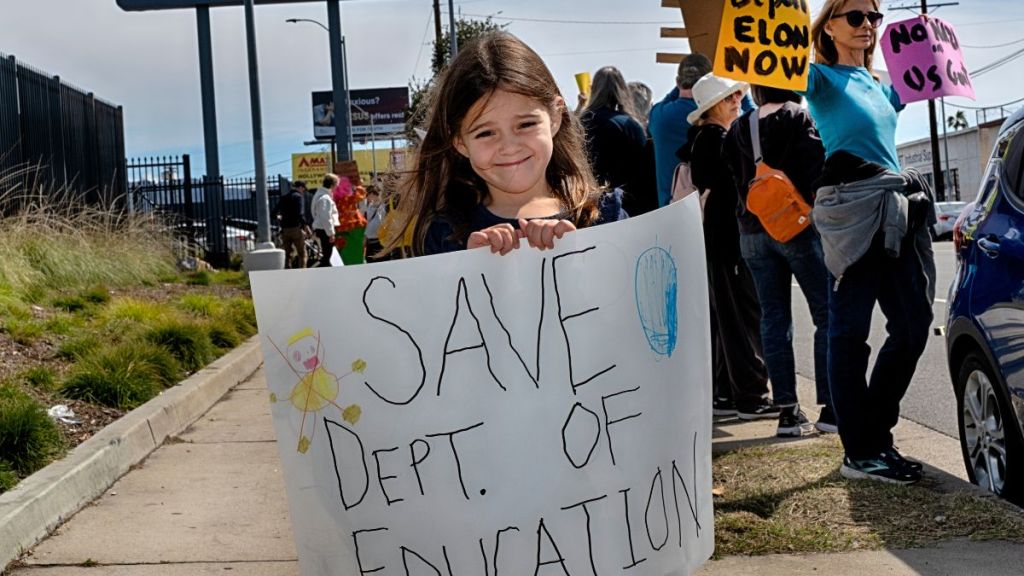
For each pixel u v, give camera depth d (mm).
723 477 4902
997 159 5008
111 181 19938
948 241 37250
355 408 2369
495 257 2396
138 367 7266
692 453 2609
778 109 5617
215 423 7152
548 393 2418
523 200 2701
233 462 5949
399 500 2387
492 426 2396
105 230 15141
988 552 3840
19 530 4344
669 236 2549
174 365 7867
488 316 2396
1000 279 4629
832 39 4758
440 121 2631
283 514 4914
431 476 2389
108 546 4461
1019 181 4719
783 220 5379
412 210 2803
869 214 4477
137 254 15516
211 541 4523
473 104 2539
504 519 2400
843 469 4762
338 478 2383
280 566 4207
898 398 4664
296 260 23109
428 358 2375
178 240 19109
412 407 2375
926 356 9109
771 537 4074
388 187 3125
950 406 7012
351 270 2346
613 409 2463
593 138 6121
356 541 2396
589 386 2441
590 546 2439
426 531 2395
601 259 2453
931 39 5152
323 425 2373
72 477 4988
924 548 3908
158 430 6441
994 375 4676
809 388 7945
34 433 5184
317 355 2361
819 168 5613
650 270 2506
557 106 2678
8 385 5988
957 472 5367
